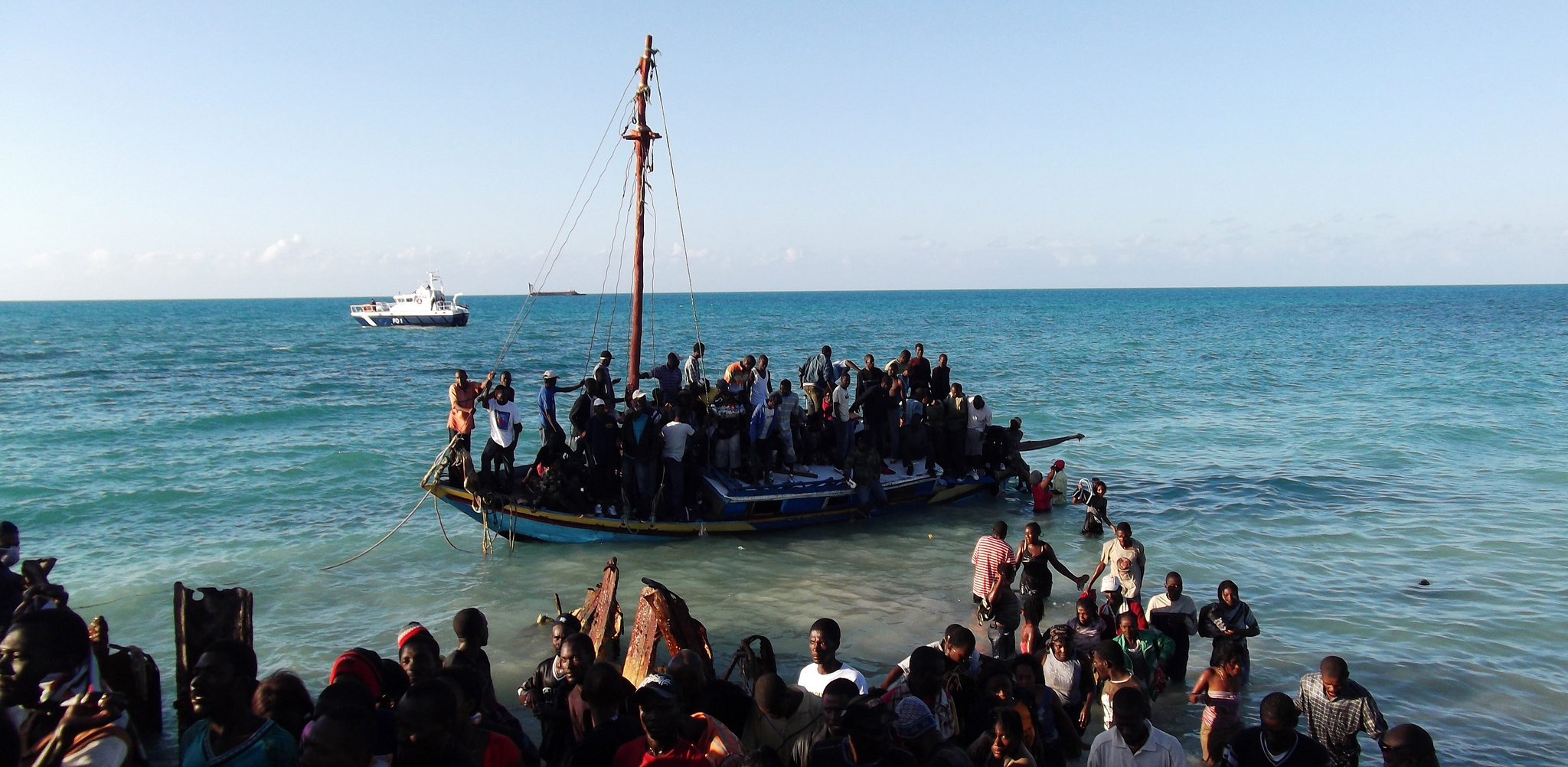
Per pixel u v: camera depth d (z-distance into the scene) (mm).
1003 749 5688
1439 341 68188
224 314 165125
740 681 10047
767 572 13867
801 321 116375
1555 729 8695
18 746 4078
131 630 11781
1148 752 5848
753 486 15719
